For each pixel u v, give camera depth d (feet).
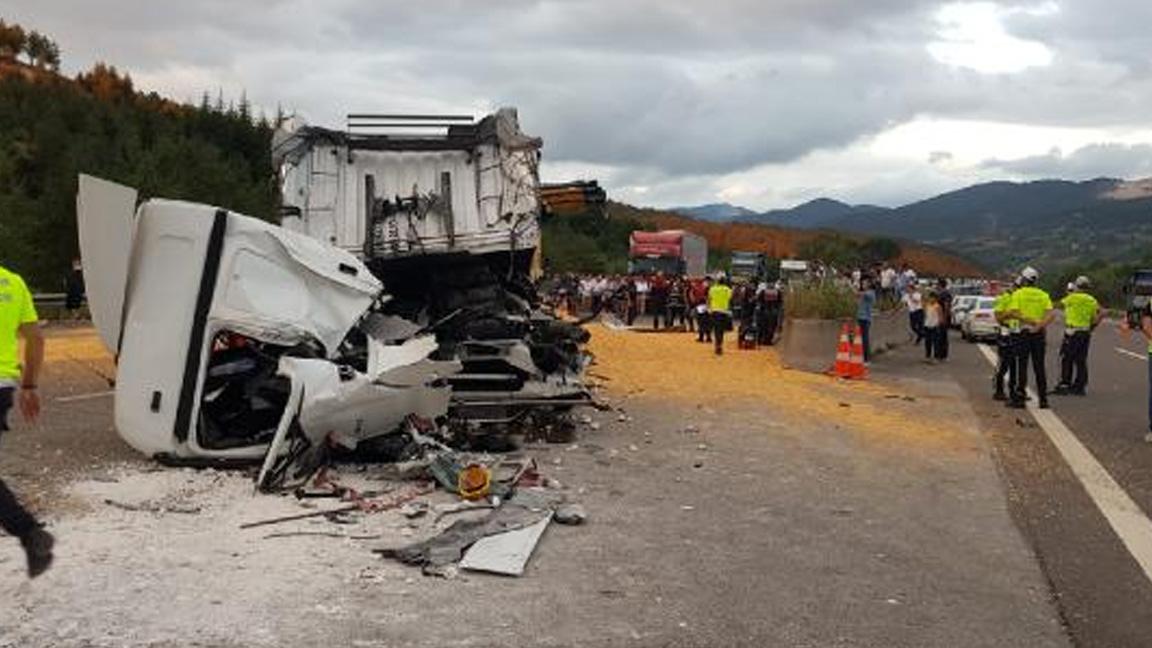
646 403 46.73
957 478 32.35
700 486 29.84
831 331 66.18
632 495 28.30
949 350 94.68
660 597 19.92
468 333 36.09
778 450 35.99
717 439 37.76
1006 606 20.31
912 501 28.94
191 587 19.16
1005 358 54.29
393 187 37.76
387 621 17.97
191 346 28.22
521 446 34.76
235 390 30.30
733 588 20.67
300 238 29.71
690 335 98.07
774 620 18.95
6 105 286.05
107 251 28.14
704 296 96.63
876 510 27.71
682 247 144.87
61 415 38.75
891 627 18.86
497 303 38.88
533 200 38.06
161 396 28.27
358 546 22.18
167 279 28.37
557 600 19.45
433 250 37.45
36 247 124.77
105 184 27.91
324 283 29.63
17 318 19.53
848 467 33.45
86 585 18.99
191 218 28.30
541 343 38.01
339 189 37.22
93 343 69.82
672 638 17.85
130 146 215.92
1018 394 52.70
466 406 33.94
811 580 21.42
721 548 23.49
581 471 31.17
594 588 20.26
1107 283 288.51
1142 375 73.77
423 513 24.84
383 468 29.43
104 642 16.53
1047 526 26.78
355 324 29.89
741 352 77.66
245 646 16.63
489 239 37.78
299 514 24.36
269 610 18.21
